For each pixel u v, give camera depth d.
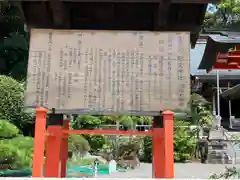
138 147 14.95
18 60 23.47
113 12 5.77
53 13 5.50
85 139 16.03
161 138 5.44
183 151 16.83
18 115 15.20
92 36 5.41
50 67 5.34
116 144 14.94
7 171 9.75
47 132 5.17
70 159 14.23
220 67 13.83
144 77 5.29
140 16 5.90
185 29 5.84
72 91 5.28
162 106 5.22
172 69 5.30
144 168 13.91
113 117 17.50
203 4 5.46
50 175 5.28
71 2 5.53
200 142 17.39
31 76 5.32
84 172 12.06
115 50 5.36
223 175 6.50
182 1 5.25
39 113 4.96
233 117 27.09
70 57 5.36
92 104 5.24
